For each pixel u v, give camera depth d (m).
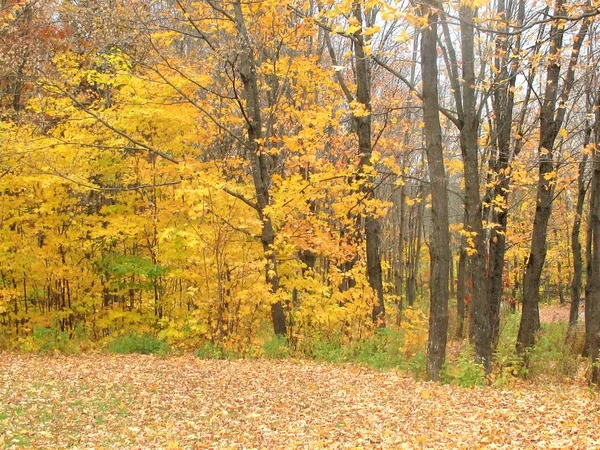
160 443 7.76
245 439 8.05
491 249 16.30
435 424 8.80
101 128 15.84
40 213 16.14
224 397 10.33
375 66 22.55
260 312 16.50
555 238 33.72
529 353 14.67
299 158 15.29
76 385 10.85
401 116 24.06
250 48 14.96
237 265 15.46
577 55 12.52
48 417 8.73
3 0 17.08
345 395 10.66
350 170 15.28
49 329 16.17
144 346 15.89
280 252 16.06
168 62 15.54
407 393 10.88
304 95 18.44
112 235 15.37
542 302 45.28
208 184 14.67
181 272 15.61
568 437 7.84
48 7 16.47
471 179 13.84
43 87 15.30
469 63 13.55
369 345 14.98
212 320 15.62
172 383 11.27
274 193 15.17
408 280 35.94
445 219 12.10
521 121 16.28
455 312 27.95
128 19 14.16
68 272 16.05
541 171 14.32
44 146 14.75
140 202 16.67
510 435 8.04
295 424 8.80
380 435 8.19
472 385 11.76
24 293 16.77
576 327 19.81
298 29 15.14
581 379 14.03
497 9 14.53
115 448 7.46
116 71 16.12
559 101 13.31
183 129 16.34
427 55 11.77
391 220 34.88
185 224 15.50
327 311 15.48
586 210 25.94
